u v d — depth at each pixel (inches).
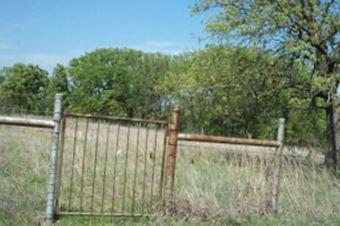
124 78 3489.2
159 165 509.4
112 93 3496.6
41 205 343.0
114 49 3602.4
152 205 349.4
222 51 850.1
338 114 883.4
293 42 777.6
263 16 786.2
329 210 380.2
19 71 3855.8
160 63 3496.6
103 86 3567.9
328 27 810.8
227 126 911.0
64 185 402.0
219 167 392.5
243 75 856.3
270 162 382.9
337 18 807.1
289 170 402.3
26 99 3769.7
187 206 349.1
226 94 876.6
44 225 312.3
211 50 867.4
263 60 834.2
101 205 339.3
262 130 902.4
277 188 375.9
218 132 913.5
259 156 387.9
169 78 994.1
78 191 393.4
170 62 3469.5
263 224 348.8
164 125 357.1
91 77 3535.9
